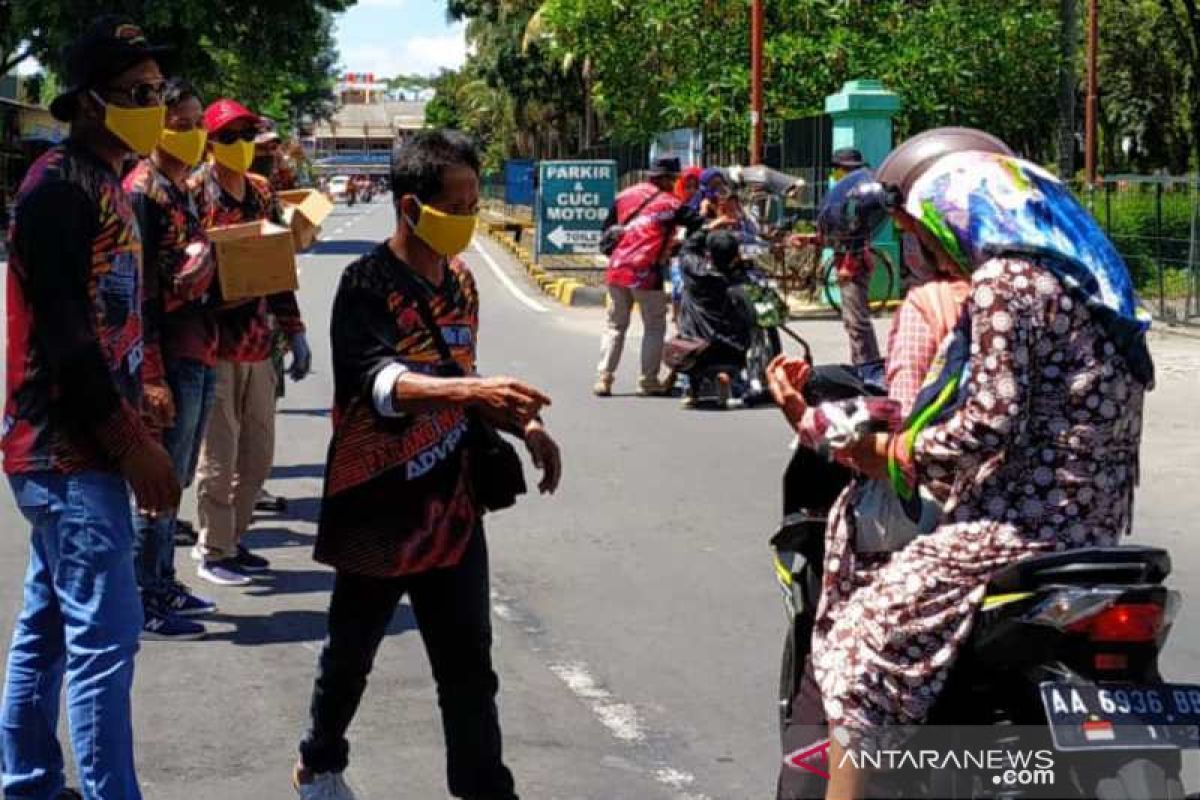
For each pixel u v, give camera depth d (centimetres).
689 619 723
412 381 427
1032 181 367
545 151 6931
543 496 985
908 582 364
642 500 977
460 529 448
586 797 516
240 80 4750
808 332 1920
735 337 1335
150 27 3938
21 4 3941
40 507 447
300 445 1170
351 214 7125
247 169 766
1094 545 360
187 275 652
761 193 1908
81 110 451
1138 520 919
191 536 870
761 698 617
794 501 439
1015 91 2980
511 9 5531
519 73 5653
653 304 1403
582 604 748
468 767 459
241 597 755
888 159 400
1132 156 4400
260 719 591
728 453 1137
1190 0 3738
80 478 444
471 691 457
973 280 359
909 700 364
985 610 357
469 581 454
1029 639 348
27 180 445
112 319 457
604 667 655
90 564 445
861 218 443
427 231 438
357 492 444
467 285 458
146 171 649
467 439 452
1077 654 345
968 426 352
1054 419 358
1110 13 4091
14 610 730
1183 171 4181
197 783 527
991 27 2891
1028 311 353
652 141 3403
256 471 793
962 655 363
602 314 2281
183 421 681
